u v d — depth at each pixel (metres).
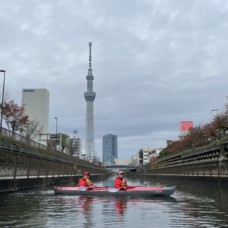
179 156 114.25
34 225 17.56
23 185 44.47
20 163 45.12
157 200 31.34
